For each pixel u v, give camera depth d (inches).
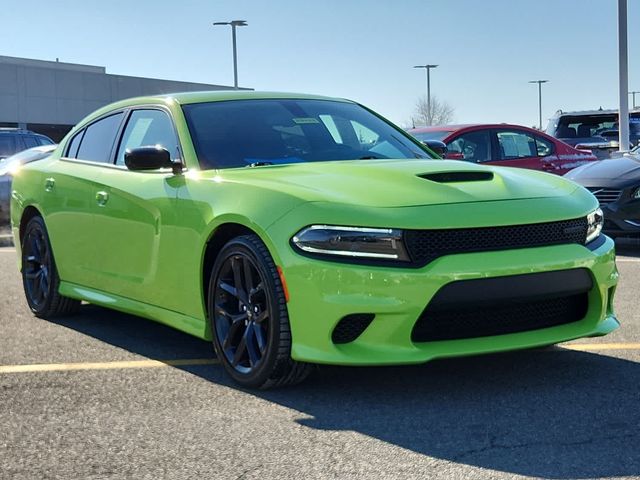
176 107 196.5
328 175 164.9
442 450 128.0
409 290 142.8
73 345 201.5
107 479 119.9
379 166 169.6
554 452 126.2
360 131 206.5
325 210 148.6
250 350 159.2
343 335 148.5
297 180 162.1
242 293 161.0
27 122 1646.2
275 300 151.7
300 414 146.0
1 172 472.4
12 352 194.9
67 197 218.5
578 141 713.0
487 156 443.8
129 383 167.5
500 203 153.3
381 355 144.8
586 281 157.8
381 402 151.8
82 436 137.3
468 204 151.1
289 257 149.1
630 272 295.9
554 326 159.6
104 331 216.8
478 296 145.5
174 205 177.2
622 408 146.2
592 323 161.9
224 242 171.5
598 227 166.4
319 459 125.4
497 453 126.2
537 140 463.8
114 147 212.7
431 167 169.2
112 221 199.2
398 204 149.0
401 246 144.4
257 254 154.7
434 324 149.2
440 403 150.6
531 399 152.0
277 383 157.6
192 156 182.2
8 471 123.4
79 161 225.1
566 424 138.4
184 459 126.7
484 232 149.1
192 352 193.2
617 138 695.7
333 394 156.9
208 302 169.3
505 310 154.0
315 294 146.2
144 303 192.4
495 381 163.5
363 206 148.3
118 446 132.6
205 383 166.4
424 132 451.2
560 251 154.2
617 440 130.7
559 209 157.2
